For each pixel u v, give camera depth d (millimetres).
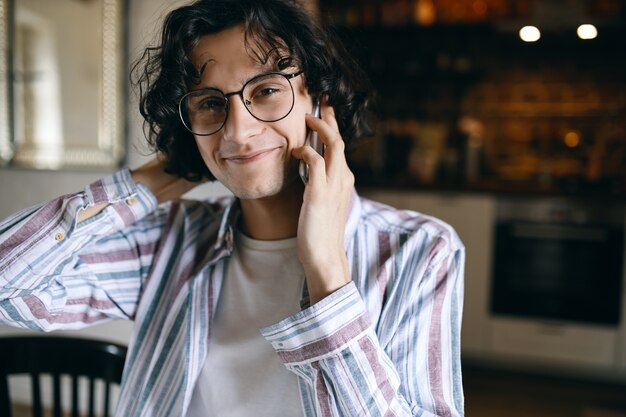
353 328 729
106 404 1126
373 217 910
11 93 2557
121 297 982
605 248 3162
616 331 3146
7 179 2621
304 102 843
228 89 796
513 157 4035
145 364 932
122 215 950
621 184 3631
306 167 797
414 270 833
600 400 2922
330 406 740
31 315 910
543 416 2705
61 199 932
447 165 4078
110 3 2398
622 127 3803
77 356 1142
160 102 851
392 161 4176
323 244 753
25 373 1135
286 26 829
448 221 3486
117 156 2461
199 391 891
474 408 2783
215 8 794
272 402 828
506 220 3367
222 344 876
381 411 725
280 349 755
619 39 3660
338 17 3973
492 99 4062
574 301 3232
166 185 979
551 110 3943
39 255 904
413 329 810
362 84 1023
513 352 3336
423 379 800
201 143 828
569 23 3383
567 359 3240
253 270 894
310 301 755
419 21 3846
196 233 986
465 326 3436
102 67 2441
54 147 2545
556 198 3254
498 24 3559
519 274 3336
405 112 4199
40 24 2500
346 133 994
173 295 940
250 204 879
